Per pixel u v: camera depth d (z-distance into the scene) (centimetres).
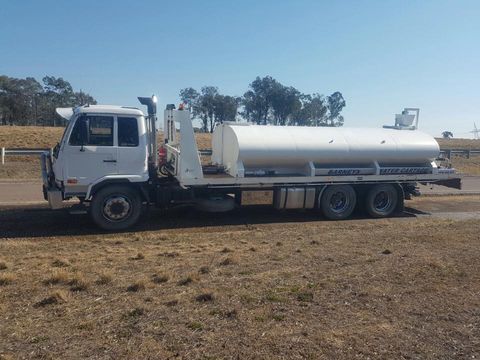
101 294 527
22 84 10894
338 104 10606
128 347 392
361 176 1188
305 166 1159
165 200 1028
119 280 582
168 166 1075
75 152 925
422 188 1908
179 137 1016
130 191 975
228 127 1141
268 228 1027
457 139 6919
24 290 538
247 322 451
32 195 1424
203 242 854
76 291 537
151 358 375
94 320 448
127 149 955
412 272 635
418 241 856
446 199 1602
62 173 925
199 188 1066
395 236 909
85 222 1038
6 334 414
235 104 9369
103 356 375
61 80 11344
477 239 876
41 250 770
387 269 650
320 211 1167
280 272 630
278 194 1119
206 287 558
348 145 1178
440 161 1366
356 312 488
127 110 954
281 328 440
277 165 1132
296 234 943
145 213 1168
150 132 1005
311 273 628
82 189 941
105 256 724
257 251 767
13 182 1769
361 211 1244
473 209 1386
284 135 1134
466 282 596
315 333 432
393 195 1234
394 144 1228
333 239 880
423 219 1189
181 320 452
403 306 508
